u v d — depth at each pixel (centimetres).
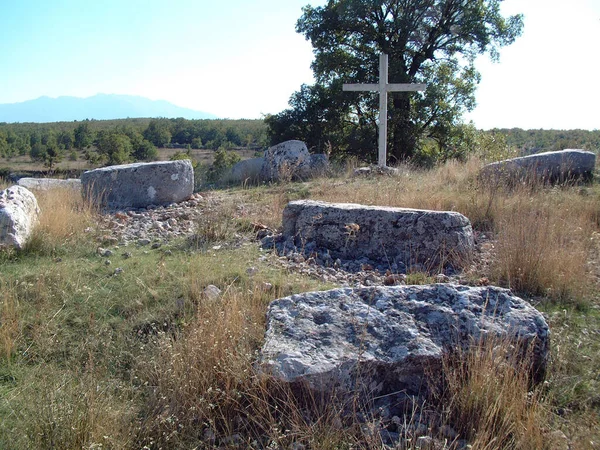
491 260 522
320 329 328
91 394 299
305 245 592
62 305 436
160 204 856
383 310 340
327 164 1177
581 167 909
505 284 473
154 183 850
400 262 550
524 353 322
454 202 708
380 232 560
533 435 270
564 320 408
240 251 570
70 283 470
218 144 5003
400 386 312
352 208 576
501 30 1912
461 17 1912
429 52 1998
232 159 1703
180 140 5553
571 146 1173
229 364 318
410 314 336
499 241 529
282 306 349
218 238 625
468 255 540
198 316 374
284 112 1956
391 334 324
